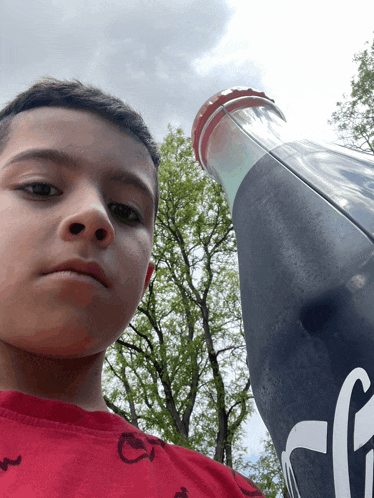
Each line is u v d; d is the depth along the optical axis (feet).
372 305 2.19
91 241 2.02
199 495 2.32
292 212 3.02
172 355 30.83
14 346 2.10
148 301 33.76
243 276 3.38
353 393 2.13
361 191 2.89
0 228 2.09
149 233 2.68
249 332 3.15
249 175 3.77
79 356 2.11
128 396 28.73
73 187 2.27
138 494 1.96
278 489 28.99
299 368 2.48
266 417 2.90
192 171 36.83
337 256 2.50
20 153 2.27
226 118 4.48
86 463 1.97
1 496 1.74
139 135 2.81
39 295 1.94
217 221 36.22
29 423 2.00
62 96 2.71
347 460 2.08
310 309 2.48
